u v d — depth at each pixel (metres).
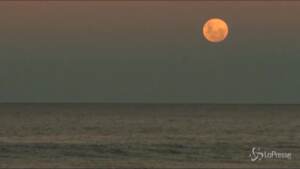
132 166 186.62
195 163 195.88
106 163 193.38
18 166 182.88
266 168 183.25
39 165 185.62
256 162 199.25
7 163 189.38
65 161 196.38
